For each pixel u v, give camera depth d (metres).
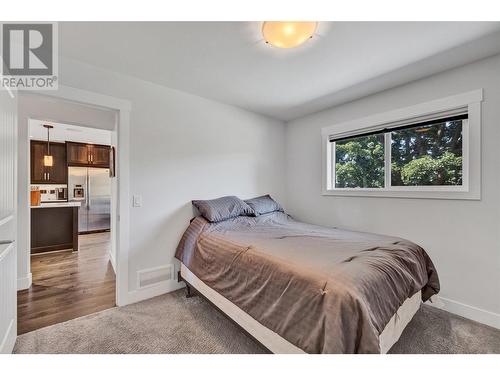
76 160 5.66
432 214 2.29
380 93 2.68
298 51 1.91
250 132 3.38
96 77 2.13
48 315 2.07
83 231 5.67
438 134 2.34
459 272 2.13
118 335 1.78
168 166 2.58
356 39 1.75
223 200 2.82
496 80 1.94
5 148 1.46
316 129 3.40
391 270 1.40
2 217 1.38
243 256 1.72
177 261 2.63
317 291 1.19
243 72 2.26
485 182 1.99
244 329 1.61
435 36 1.71
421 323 1.97
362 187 2.96
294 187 3.73
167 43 1.80
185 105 2.72
